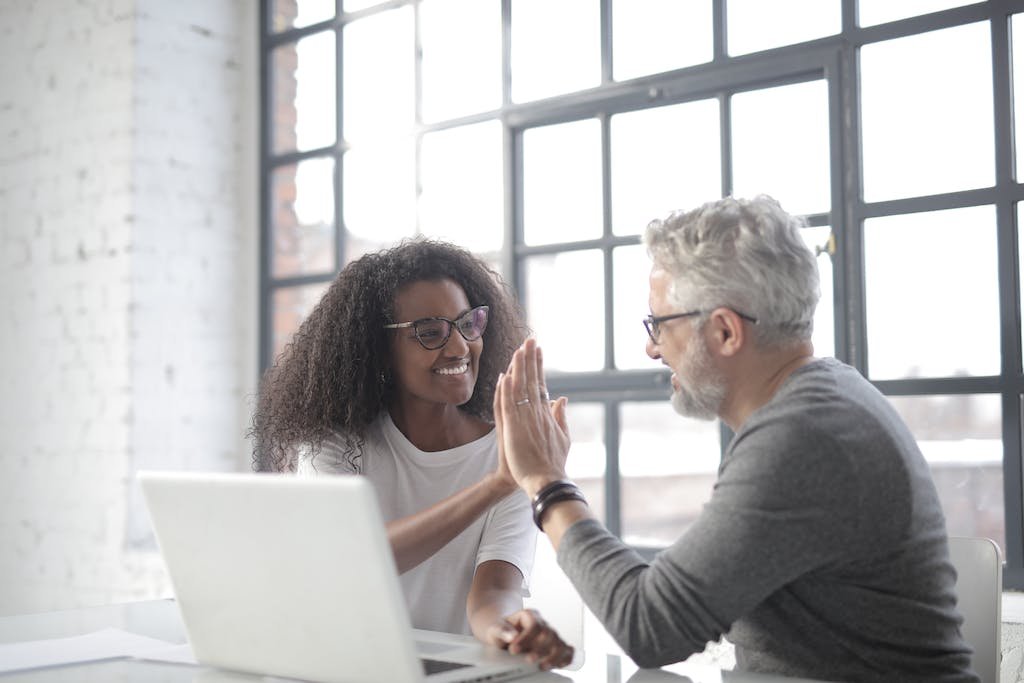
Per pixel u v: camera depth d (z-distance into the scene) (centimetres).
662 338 158
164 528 137
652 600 139
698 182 334
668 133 341
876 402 148
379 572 119
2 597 459
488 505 174
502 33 379
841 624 141
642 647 140
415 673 123
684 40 337
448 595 195
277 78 452
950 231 286
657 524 339
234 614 136
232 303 451
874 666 140
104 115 430
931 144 290
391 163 413
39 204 452
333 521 120
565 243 360
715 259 151
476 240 387
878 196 299
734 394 155
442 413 208
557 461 162
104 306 427
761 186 321
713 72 328
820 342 306
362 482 117
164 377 427
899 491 139
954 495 285
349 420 204
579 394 356
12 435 458
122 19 427
